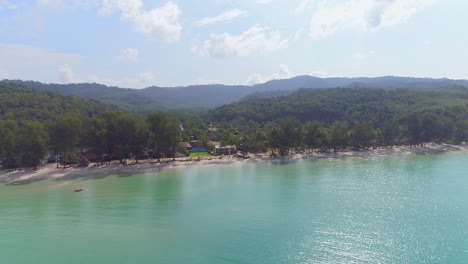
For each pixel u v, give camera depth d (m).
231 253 65.19
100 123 156.50
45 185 122.19
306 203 96.38
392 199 99.31
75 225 80.94
